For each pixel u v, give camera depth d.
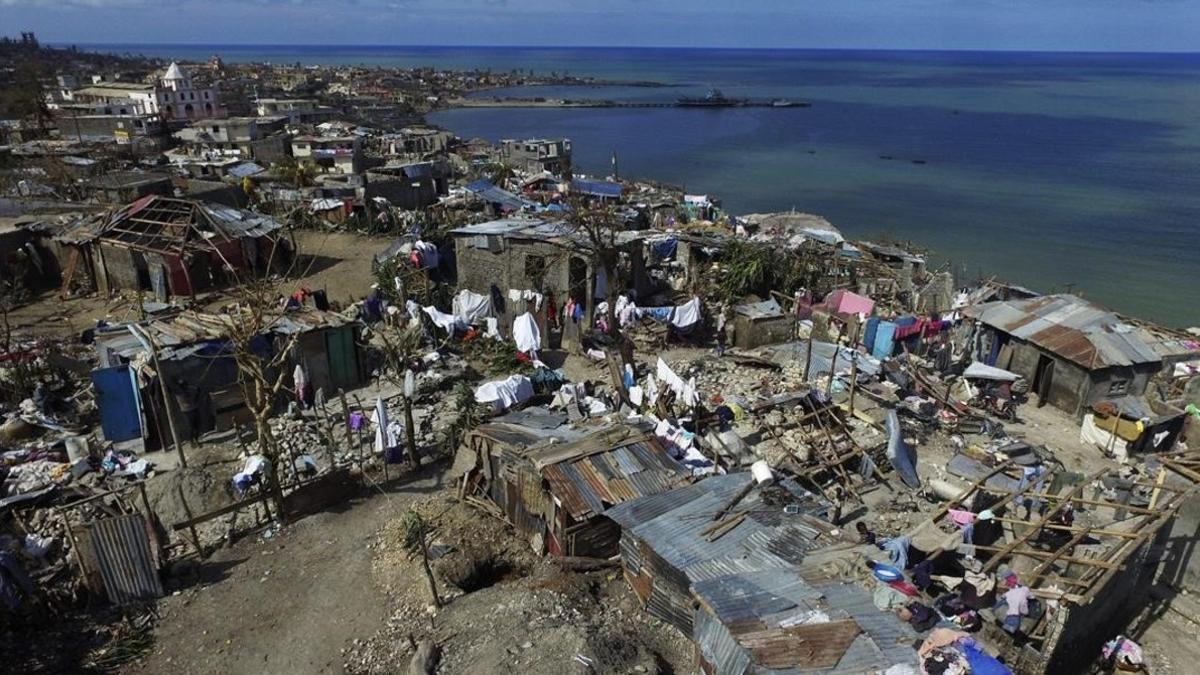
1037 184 105.50
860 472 27.05
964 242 76.88
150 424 27.83
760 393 32.50
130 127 101.75
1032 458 27.52
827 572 17.53
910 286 45.91
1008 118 186.75
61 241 46.09
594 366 35.97
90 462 26.16
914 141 148.00
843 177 111.12
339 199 64.69
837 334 39.00
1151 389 33.62
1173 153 131.00
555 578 20.62
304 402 30.73
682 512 20.28
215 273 46.81
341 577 21.50
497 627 18.56
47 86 158.38
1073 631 17.86
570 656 17.11
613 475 21.88
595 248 37.44
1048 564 18.70
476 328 38.69
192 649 18.92
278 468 25.61
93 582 19.88
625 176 108.94
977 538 21.91
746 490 21.09
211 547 22.66
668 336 38.59
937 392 32.97
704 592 16.80
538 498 21.84
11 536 21.39
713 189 102.31
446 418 30.11
